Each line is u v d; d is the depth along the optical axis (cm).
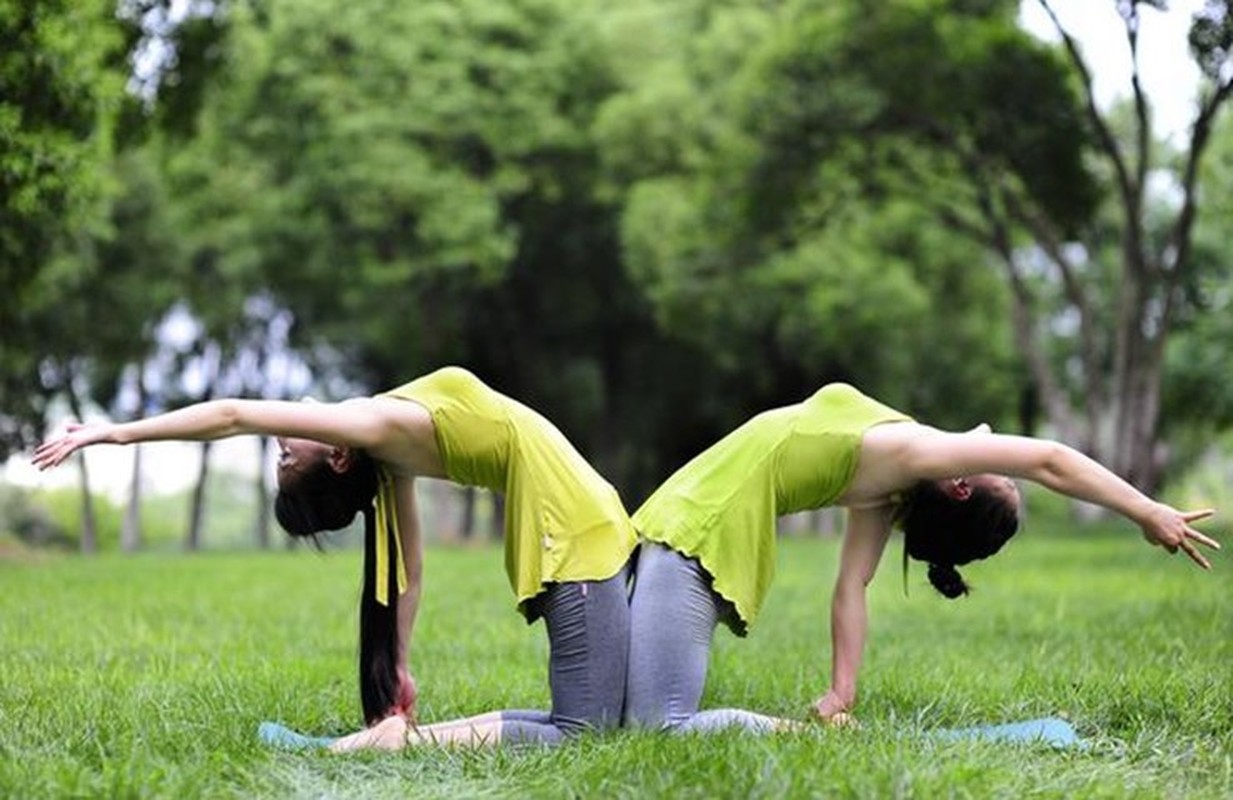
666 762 722
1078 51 3397
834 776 685
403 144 4959
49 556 3684
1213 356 5066
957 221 4325
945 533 884
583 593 836
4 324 3947
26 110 2164
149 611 1781
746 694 1072
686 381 5972
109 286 5056
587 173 5400
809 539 4872
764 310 5172
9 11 2053
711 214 4384
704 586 855
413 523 893
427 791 731
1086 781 732
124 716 891
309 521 868
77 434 786
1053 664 1204
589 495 852
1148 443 3822
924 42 3797
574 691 836
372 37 4972
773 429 874
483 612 1819
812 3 4062
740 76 4362
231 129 5031
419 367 5881
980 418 5838
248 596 2062
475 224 4978
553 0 5191
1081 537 4141
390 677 884
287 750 825
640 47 5406
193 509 5862
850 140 4069
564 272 5766
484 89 5128
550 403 6038
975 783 689
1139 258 3794
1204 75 2855
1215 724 902
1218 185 4181
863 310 5050
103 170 3575
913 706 973
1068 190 3931
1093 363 4131
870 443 859
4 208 2209
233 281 5600
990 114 3825
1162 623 1575
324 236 5225
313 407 834
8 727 852
